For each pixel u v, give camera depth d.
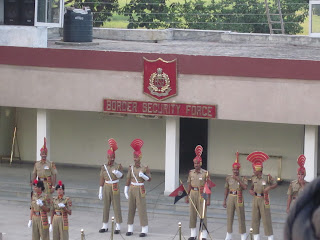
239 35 26.12
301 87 17.11
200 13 36.97
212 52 21.81
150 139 22.25
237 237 16.34
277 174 20.81
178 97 18.17
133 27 37.94
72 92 19.30
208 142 21.67
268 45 25.25
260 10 36.19
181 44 25.23
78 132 22.97
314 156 17.58
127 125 22.44
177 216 18.03
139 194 16.27
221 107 17.88
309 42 25.03
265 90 17.44
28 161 23.50
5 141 23.61
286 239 1.13
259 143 21.06
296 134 20.64
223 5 37.12
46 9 22.02
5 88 19.92
